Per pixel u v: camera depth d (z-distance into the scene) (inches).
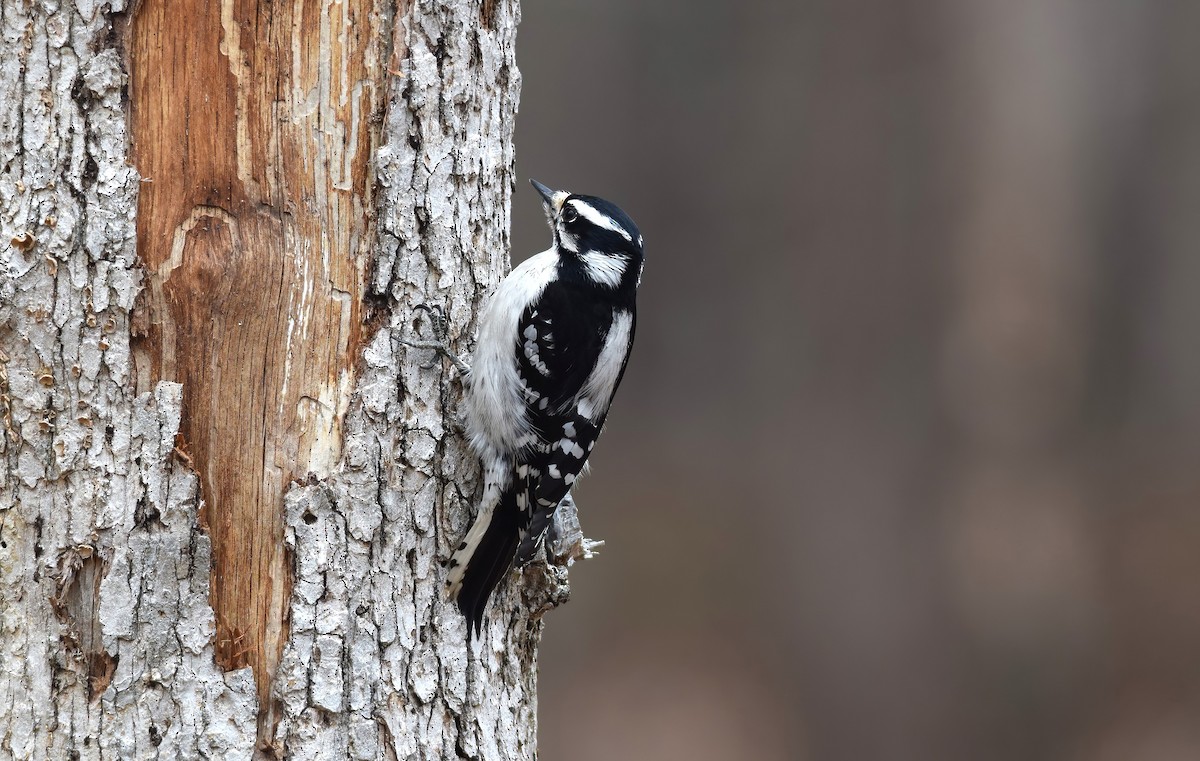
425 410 238.4
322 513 223.6
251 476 219.0
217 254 216.5
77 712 207.5
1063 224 652.7
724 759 623.2
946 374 657.6
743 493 697.6
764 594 668.7
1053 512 637.3
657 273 748.6
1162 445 650.8
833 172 691.4
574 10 776.3
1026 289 649.6
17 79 206.1
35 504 207.5
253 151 220.1
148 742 210.1
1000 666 625.3
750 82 737.0
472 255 248.2
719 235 738.2
